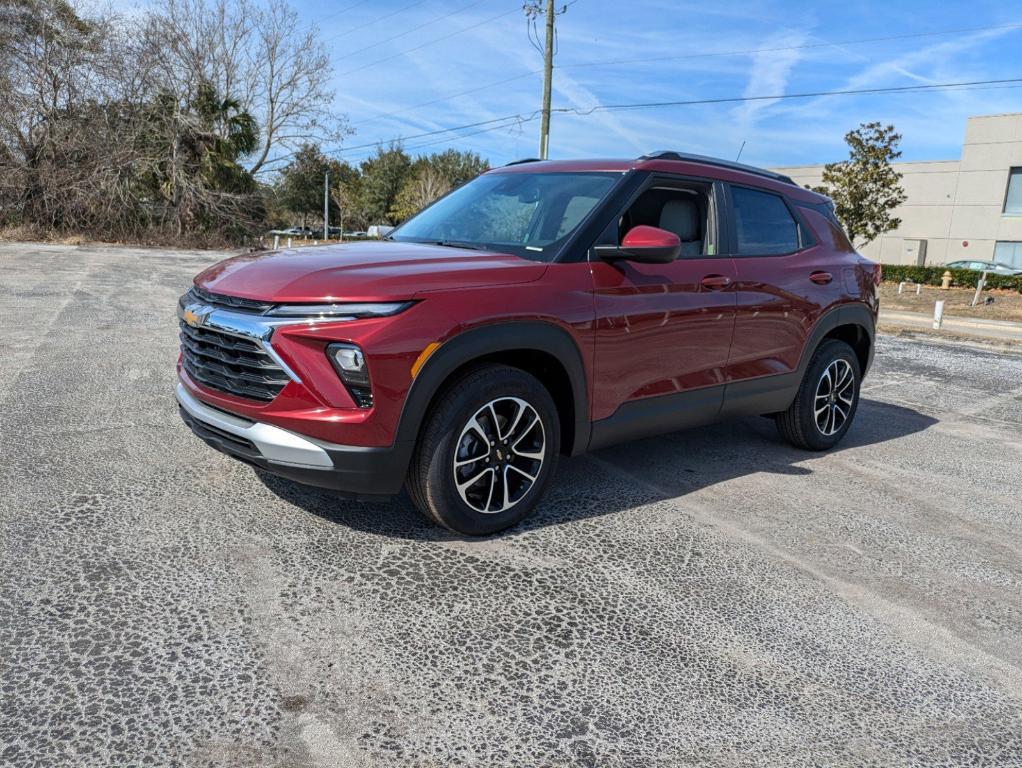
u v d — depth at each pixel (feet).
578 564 10.72
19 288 39.09
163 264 64.08
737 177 14.96
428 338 9.80
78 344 24.21
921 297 89.15
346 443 9.68
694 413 13.91
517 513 11.49
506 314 10.50
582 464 15.34
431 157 238.07
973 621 9.91
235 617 8.72
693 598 9.99
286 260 11.19
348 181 249.34
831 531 12.63
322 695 7.47
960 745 7.41
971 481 15.97
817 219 16.76
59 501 11.56
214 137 108.27
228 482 12.75
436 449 10.34
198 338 10.82
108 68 103.24
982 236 129.49
